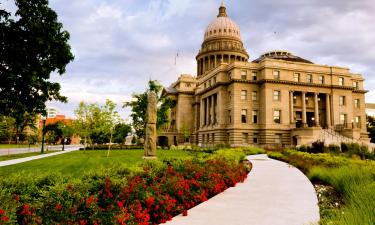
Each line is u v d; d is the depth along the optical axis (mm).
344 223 6211
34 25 14656
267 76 66438
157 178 12008
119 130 73438
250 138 66312
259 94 68438
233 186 14797
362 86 79688
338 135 61312
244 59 110188
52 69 16281
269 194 12805
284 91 67000
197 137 91250
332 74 71250
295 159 28219
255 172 20438
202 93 84875
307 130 60812
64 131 61688
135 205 8516
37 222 6672
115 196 8930
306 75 69562
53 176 9477
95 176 10367
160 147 72812
